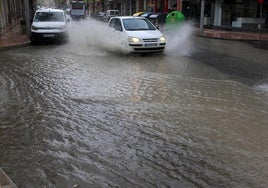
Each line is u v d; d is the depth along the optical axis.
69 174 5.18
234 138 6.46
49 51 17.77
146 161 5.57
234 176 5.13
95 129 6.90
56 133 6.70
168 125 7.09
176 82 10.67
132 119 7.45
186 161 5.57
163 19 35.41
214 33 29.62
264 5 34.09
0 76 11.65
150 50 15.95
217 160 5.61
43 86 10.24
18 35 25.70
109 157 5.71
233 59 15.37
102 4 94.19
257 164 5.48
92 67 13.03
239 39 24.91
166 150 5.96
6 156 5.77
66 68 12.88
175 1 49.34
